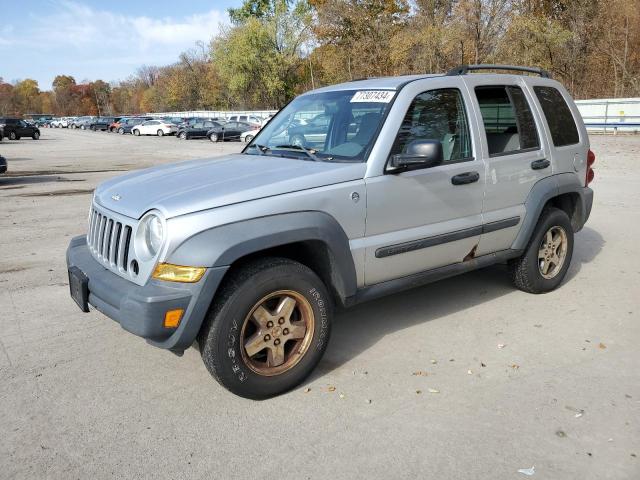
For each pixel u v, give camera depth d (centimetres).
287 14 5038
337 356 405
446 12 3962
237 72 5269
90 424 324
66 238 786
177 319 311
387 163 384
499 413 327
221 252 312
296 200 343
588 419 319
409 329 450
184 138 3891
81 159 2256
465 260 455
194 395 356
